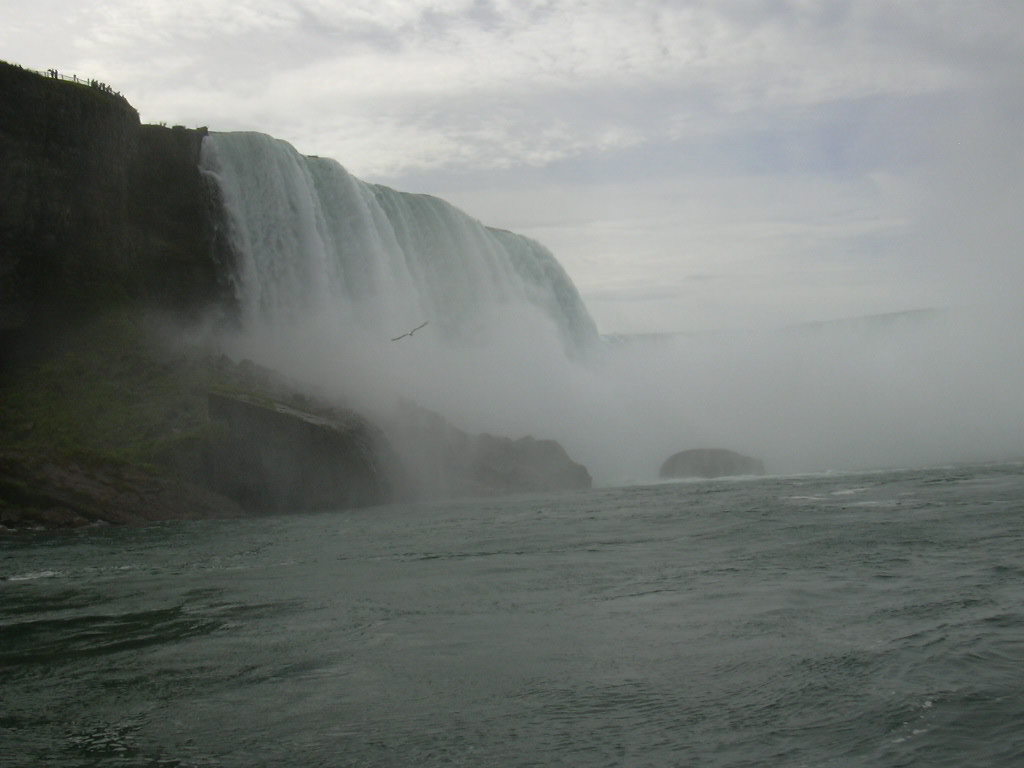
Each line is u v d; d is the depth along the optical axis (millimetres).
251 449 37031
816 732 8609
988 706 8977
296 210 53781
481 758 8414
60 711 10117
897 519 23781
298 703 10141
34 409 39281
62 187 46062
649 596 15273
